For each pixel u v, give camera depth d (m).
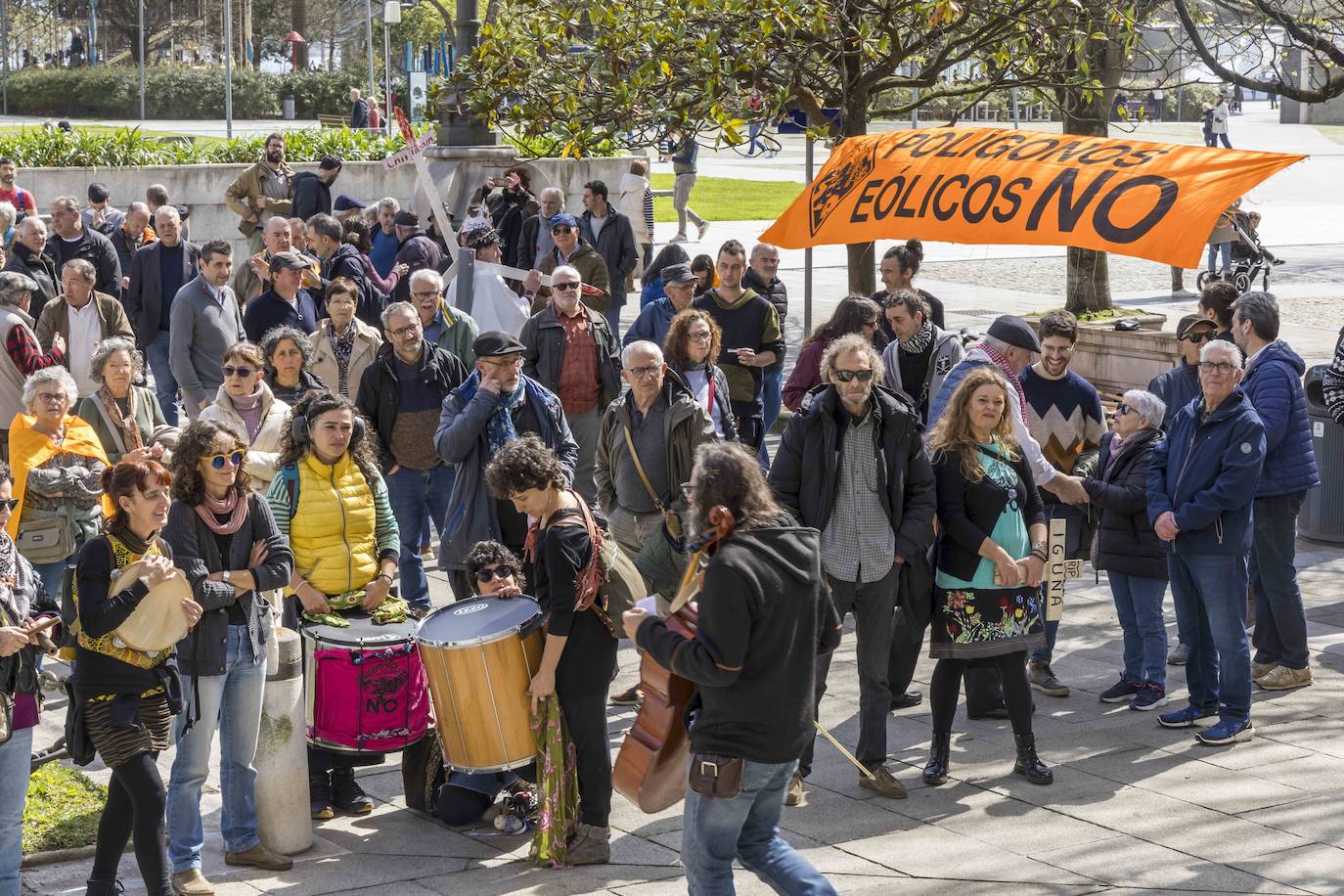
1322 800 7.66
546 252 18.30
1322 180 50.62
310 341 10.66
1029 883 6.68
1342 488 12.98
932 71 14.17
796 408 9.94
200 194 25.78
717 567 5.36
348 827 7.52
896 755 8.48
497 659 6.92
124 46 63.75
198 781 6.61
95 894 6.37
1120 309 19.34
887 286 10.72
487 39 13.88
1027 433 8.77
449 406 8.87
